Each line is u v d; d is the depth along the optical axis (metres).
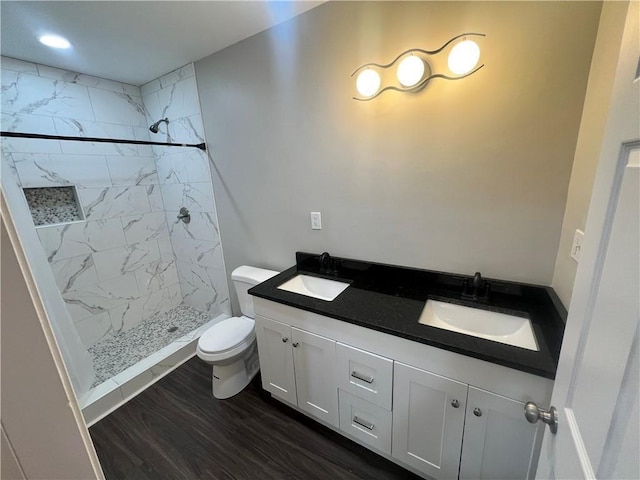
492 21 1.08
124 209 2.48
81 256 2.25
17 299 0.33
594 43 0.94
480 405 1.01
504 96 1.12
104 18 1.42
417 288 1.46
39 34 1.53
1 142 1.80
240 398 1.83
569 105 1.02
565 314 1.03
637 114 0.44
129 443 1.55
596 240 0.54
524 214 1.19
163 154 2.51
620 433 0.41
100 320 2.40
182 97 2.17
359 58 1.39
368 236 1.62
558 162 1.08
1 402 0.33
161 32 1.58
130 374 1.94
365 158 1.51
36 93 1.92
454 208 1.34
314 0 1.37
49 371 0.37
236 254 2.34
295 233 1.92
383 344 1.18
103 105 2.26
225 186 2.18
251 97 1.81
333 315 1.26
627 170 0.46
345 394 1.37
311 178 1.73
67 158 2.10
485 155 1.21
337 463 1.39
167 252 2.86
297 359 1.50
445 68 1.20
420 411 1.16
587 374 0.53
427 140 1.32
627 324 0.42
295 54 1.57
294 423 1.63
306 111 1.63
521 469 1.00
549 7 0.98
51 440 0.38
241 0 1.34
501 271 1.29
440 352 1.04
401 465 1.35
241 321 1.99
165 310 2.89
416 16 1.21
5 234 0.32
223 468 1.39
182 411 1.75
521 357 0.91
